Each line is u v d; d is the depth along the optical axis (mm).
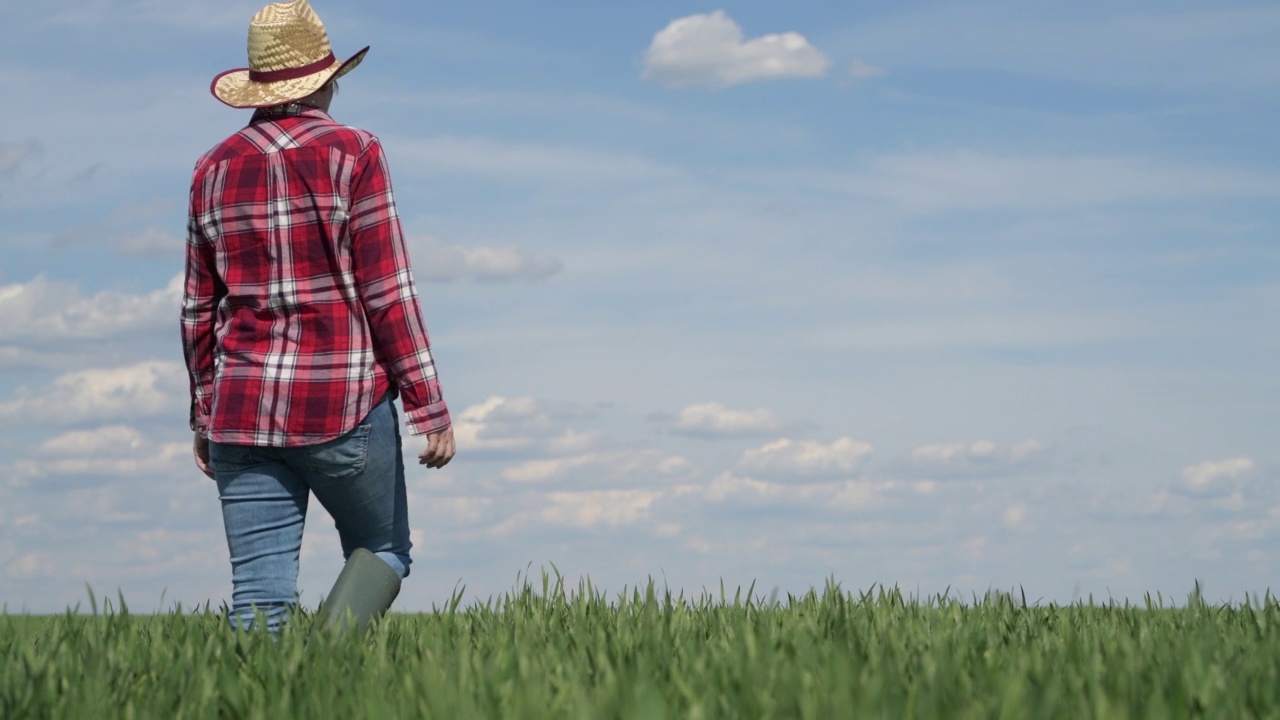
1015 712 2207
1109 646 3094
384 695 2543
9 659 3006
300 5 3779
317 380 3512
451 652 3064
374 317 3568
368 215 3553
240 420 3512
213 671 2803
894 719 2178
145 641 3430
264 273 3539
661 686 2520
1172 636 3375
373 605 3586
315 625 3270
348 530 3846
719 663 2705
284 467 3627
